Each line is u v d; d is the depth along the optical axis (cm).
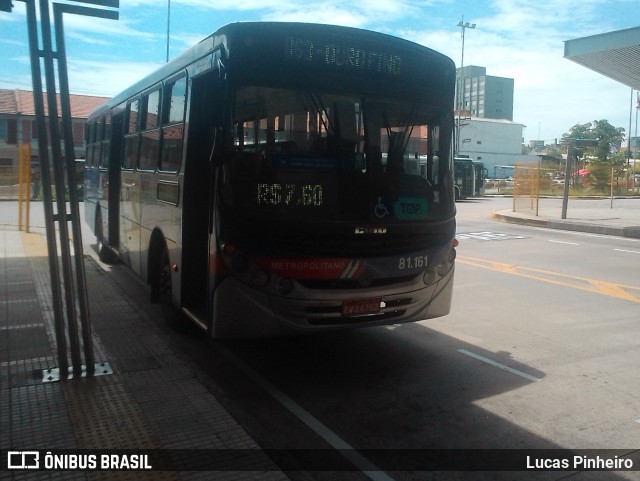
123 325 710
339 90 536
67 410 446
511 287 988
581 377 569
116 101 973
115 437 407
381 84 555
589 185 4391
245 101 507
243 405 498
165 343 641
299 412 486
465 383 552
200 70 569
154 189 711
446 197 591
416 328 736
